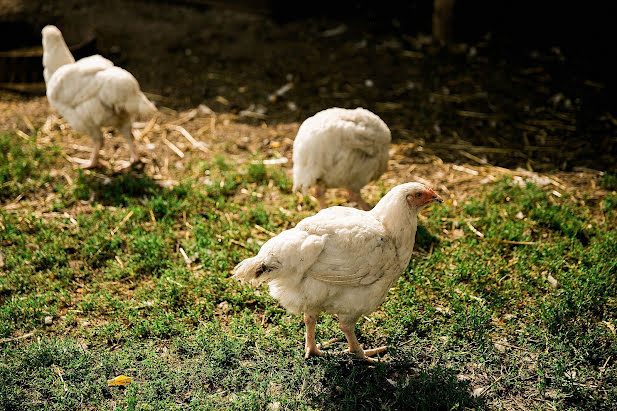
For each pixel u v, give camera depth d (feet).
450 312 6.92
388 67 11.16
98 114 8.29
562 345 6.57
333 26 12.59
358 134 7.46
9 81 10.14
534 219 7.97
